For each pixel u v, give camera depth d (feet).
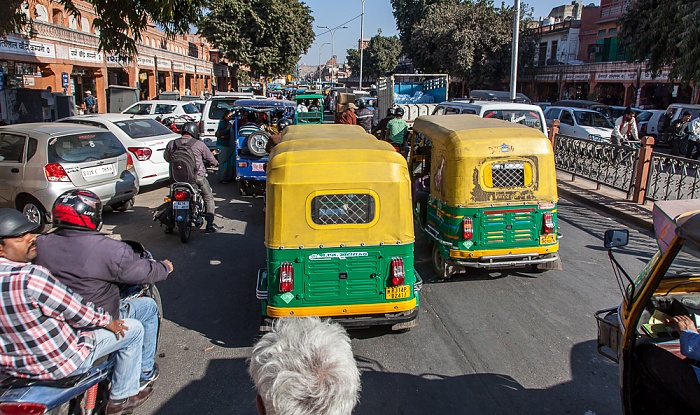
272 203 14.24
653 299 11.69
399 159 14.80
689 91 82.02
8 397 8.96
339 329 6.17
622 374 9.74
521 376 13.85
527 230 19.75
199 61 137.90
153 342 12.22
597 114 60.85
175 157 25.05
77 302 9.32
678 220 8.96
